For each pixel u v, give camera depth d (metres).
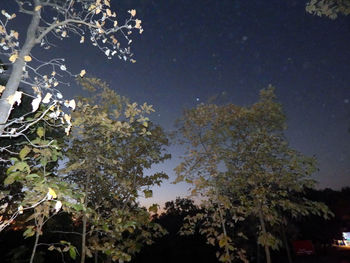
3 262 9.20
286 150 8.77
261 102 9.47
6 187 6.11
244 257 8.35
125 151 8.25
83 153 6.78
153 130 9.30
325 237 32.50
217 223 8.84
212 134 9.19
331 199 34.78
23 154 3.48
